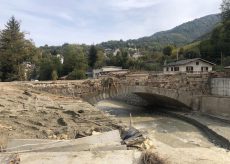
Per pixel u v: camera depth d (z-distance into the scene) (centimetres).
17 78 4966
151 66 7569
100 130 1259
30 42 5091
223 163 718
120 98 5928
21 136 1154
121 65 9112
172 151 782
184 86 3928
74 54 8381
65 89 2986
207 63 5884
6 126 1296
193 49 7988
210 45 7531
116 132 1012
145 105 5081
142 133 996
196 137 2750
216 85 3888
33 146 919
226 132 2723
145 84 3662
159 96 4059
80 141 935
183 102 3931
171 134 2856
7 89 2461
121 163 706
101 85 3291
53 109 1788
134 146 875
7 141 1005
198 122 3266
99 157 745
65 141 952
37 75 8119
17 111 1639
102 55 9975
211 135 2791
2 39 5044
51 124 1394
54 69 7862
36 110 1709
